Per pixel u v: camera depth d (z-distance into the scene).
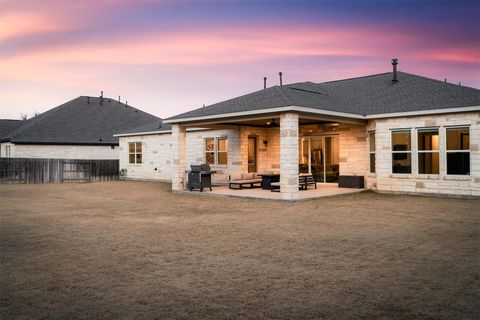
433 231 8.62
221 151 22.27
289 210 11.88
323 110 14.36
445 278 5.40
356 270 5.82
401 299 4.64
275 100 14.62
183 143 18.22
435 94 16.39
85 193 18.09
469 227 9.04
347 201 13.77
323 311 4.30
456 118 14.24
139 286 5.17
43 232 8.84
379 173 16.45
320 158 19.61
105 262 6.35
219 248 7.24
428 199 14.12
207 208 12.59
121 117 36.41
